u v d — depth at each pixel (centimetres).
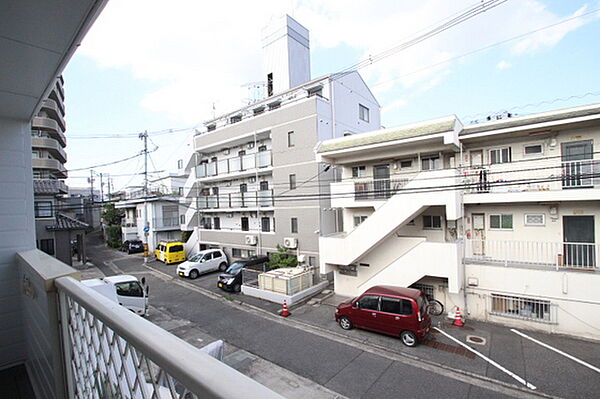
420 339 771
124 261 2147
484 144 1039
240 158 1791
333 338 862
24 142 334
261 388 53
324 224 1455
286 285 1182
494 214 1020
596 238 870
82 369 158
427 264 958
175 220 2508
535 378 634
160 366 77
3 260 313
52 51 182
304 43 1922
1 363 298
